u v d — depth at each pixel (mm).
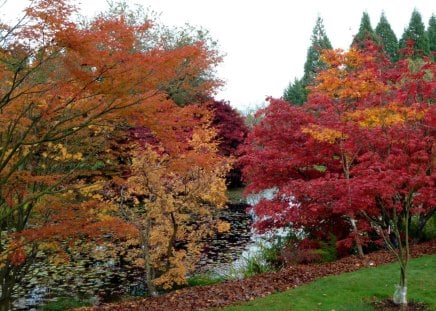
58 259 9070
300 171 12312
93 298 11633
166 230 12578
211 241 17656
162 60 5727
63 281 12984
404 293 7711
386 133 8820
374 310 7602
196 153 10055
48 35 5203
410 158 8484
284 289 9352
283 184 12172
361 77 9180
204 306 8641
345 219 12594
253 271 12773
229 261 14742
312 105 11508
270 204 11641
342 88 9648
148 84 5949
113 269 14102
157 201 11227
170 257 11930
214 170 11602
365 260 11039
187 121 7805
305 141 12086
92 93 5977
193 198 11578
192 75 7293
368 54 10273
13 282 9164
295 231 14617
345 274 9797
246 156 12523
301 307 7891
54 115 7027
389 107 8242
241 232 19156
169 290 11984
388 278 9242
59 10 5234
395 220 7984
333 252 12328
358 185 8289
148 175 10703
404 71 10008
